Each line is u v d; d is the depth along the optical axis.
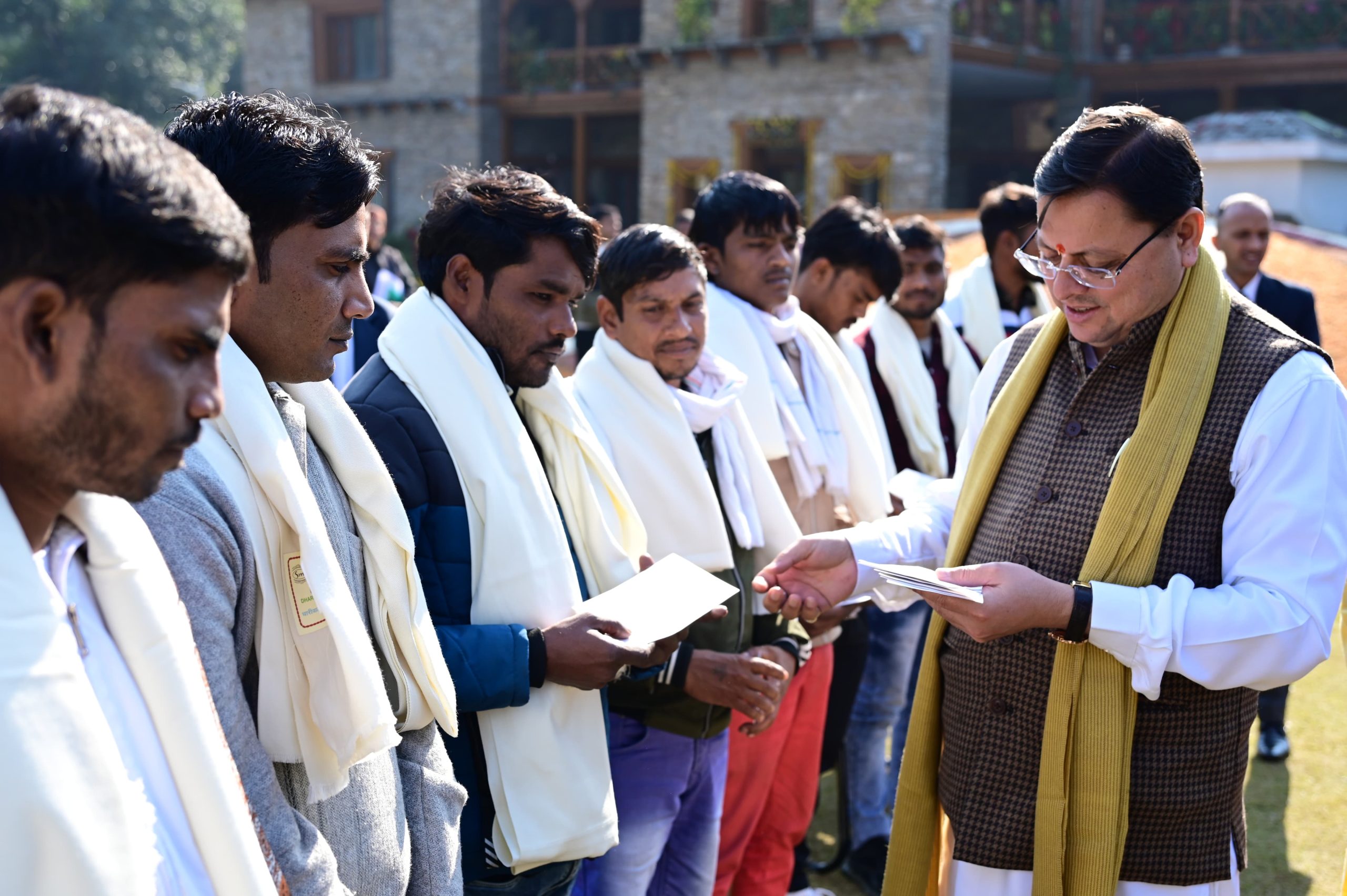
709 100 18.70
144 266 0.85
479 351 1.99
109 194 0.83
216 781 1.04
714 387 2.70
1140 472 1.75
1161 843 1.80
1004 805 1.88
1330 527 1.69
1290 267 5.95
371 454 1.55
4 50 29.45
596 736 2.03
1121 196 1.69
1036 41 18.72
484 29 22.34
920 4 16.47
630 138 24.14
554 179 24.50
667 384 2.58
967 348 3.96
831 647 3.02
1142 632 1.68
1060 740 1.79
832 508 3.04
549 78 22.22
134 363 0.87
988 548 1.96
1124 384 1.85
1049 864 1.80
